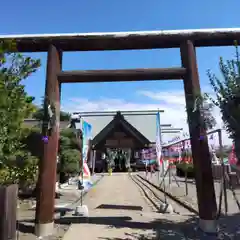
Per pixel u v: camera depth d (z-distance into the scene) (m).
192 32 8.25
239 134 6.23
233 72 6.46
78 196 16.67
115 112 52.88
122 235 7.41
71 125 20.06
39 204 7.52
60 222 8.95
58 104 8.22
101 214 10.55
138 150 48.12
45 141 7.77
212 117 7.64
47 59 8.34
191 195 15.41
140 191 19.03
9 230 5.85
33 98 5.61
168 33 8.27
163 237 7.17
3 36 8.27
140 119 52.38
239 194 14.02
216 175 19.94
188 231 7.67
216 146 8.74
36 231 7.37
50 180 7.66
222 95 6.54
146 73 8.22
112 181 28.59
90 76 8.28
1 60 5.25
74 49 8.70
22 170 8.36
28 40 8.30
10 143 5.43
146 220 9.32
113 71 8.27
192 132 7.79
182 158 17.81
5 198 5.84
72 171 16.09
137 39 8.31
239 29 8.22
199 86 8.00
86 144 11.20
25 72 5.59
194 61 8.16
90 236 7.32
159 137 14.74
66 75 8.30
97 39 8.34
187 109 7.89
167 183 22.02
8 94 5.19
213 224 7.30
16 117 5.29
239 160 6.58
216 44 8.60
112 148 48.47
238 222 8.42
